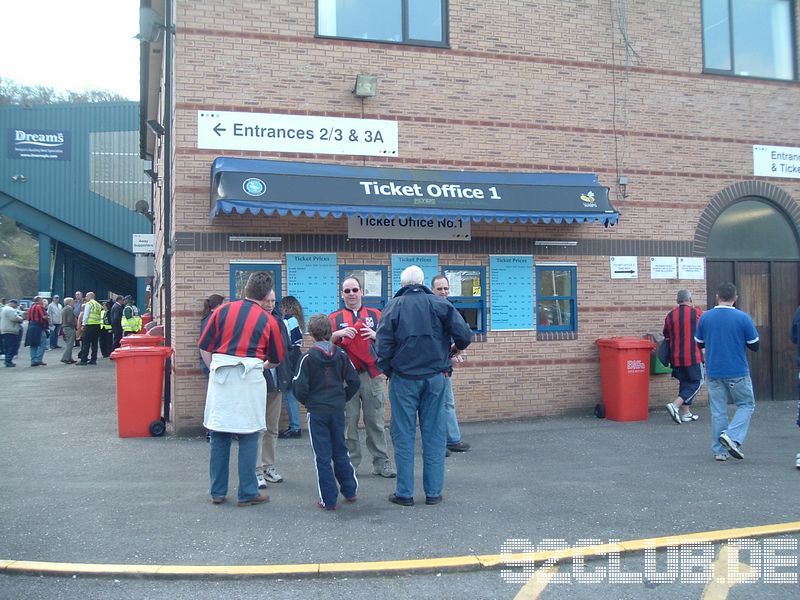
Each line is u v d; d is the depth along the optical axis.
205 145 9.37
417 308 6.33
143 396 9.10
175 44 9.39
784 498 6.50
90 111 30.25
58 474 7.34
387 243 10.12
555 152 11.00
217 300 8.87
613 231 11.23
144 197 30.56
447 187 9.88
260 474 6.96
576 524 5.80
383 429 7.45
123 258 30.67
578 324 10.98
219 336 6.30
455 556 5.10
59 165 30.00
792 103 12.47
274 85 9.69
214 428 6.18
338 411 6.32
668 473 7.42
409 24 10.48
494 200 9.96
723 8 12.27
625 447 8.70
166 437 9.12
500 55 10.76
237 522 5.86
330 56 9.95
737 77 12.10
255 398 6.25
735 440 7.84
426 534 5.57
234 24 9.55
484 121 10.64
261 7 9.67
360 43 10.08
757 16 12.55
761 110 12.24
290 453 8.36
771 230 12.41
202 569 4.85
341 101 9.97
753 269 12.22
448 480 7.17
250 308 6.37
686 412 10.52
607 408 10.71
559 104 11.05
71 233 30.39
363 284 10.01
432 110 10.40
